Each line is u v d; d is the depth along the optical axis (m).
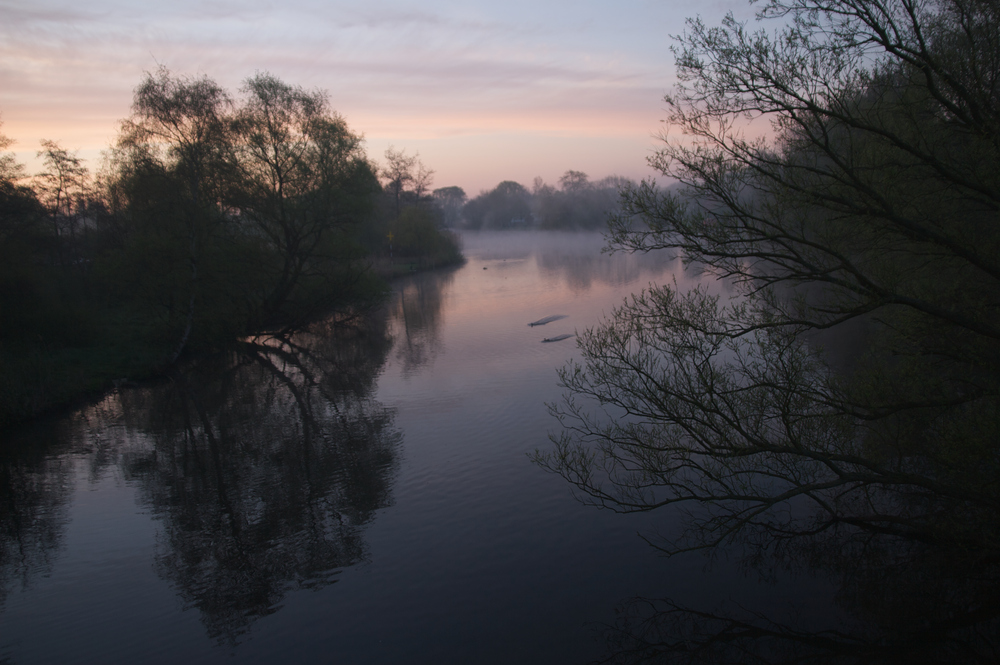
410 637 8.03
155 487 13.64
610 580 9.07
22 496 13.41
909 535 9.57
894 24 6.66
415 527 10.95
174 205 26.02
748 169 7.66
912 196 7.59
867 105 7.92
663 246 7.99
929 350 8.04
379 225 63.78
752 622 8.02
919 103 7.23
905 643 7.52
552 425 15.55
